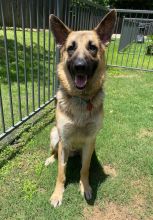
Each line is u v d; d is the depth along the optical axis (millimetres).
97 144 943
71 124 675
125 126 1111
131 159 872
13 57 1912
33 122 1083
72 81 682
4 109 1146
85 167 719
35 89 1427
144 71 2199
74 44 693
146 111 1293
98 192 723
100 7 1912
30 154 877
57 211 656
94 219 646
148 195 724
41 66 1792
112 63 2418
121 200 702
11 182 740
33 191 705
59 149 707
